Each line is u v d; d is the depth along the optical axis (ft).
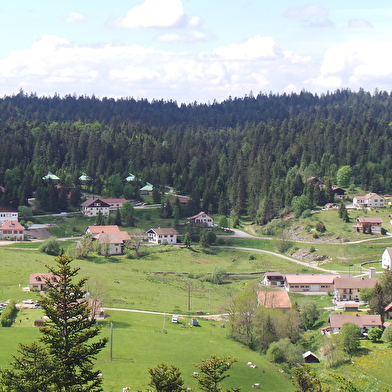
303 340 427.33
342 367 371.35
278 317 422.82
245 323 422.82
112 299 509.76
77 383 199.21
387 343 407.44
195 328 440.86
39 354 201.46
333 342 392.68
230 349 393.50
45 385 191.62
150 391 238.89
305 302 483.10
